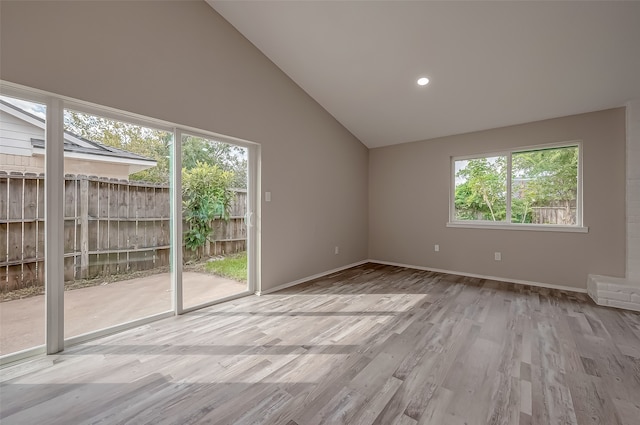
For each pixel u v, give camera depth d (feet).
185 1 8.84
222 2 9.30
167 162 9.01
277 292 11.65
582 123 11.72
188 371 5.98
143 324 8.34
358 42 9.91
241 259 11.05
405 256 16.84
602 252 11.34
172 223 9.15
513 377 5.77
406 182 16.78
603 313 9.30
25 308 6.47
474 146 14.38
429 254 15.90
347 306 9.95
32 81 6.16
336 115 14.94
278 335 7.68
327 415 4.71
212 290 10.14
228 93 10.07
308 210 13.66
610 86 10.05
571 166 12.23
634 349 6.93
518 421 4.58
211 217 10.10
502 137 13.58
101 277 7.68
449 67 10.39
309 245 13.76
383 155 17.76
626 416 4.69
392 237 17.39
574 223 12.16
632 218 10.67
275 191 11.93
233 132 10.25
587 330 8.00
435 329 8.06
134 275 8.32
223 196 10.46
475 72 10.44
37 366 6.14
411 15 8.58
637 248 10.59
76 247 7.22
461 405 4.95
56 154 6.82
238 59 10.38
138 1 7.78
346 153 16.24
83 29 6.83
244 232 11.14
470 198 14.83
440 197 15.48
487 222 14.28
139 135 8.34
